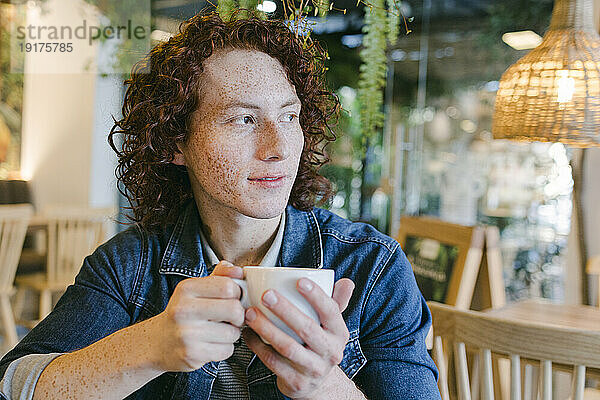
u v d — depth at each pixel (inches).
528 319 77.5
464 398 53.1
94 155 124.6
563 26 71.1
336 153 161.3
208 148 30.3
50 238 125.5
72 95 115.6
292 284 23.6
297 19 38.8
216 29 31.0
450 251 100.3
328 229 35.9
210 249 34.6
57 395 27.5
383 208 160.4
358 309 34.3
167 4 90.8
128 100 35.5
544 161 137.9
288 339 23.4
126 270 34.9
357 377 34.2
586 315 80.7
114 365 26.2
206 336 23.8
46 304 124.7
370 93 65.7
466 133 149.0
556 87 69.0
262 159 30.1
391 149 158.6
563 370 57.4
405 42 154.8
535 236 138.9
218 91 30.2
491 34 144.8
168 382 33.9
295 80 32.2
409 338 34.2
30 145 121.0
